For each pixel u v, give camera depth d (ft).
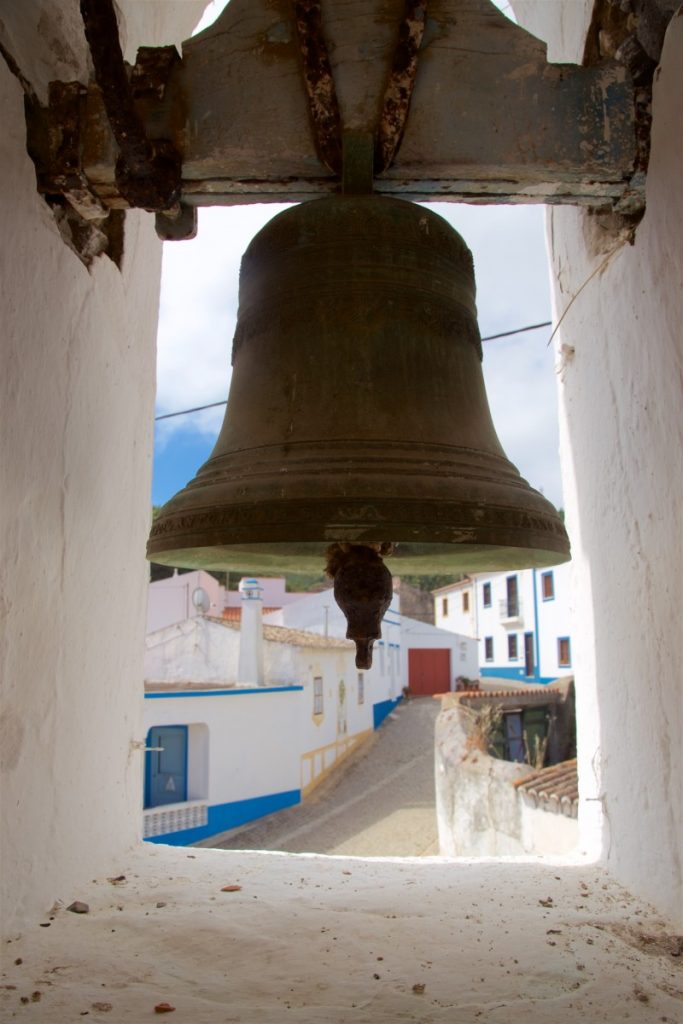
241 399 6.26
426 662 96.63
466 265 6.62
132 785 9.18
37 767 6.70
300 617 65.57
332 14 6.63
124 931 6.53
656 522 7.03
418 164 6.75
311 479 5.19
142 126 6.54
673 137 6.33
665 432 6.75
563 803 18.63
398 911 7.16
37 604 6.64
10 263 6.20
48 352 6.84
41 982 5.59
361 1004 5.38
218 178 6.93
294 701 42.86
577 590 9.53
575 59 8.80
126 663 9.00
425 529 5.12
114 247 8.44
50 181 6.81
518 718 48.57
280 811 40.86
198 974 5.81
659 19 6.53
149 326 9.76
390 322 6.01
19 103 6.55
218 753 37.32
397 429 5.68
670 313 6.53
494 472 5.79
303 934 6.56
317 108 6.50
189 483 6.14
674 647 6.71
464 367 6.34
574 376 9.45
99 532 8.10
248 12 6.88
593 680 8.96
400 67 6.46
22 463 6.33
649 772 7.38
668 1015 5.23
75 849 7.52
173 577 65.57
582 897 7.58
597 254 8.43
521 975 5.81
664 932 6.64
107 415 8.27
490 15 6.89
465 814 26.37
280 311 6.20
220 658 45.47
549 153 6.77
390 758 53.47
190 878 8.11
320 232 6.13
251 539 5.14
